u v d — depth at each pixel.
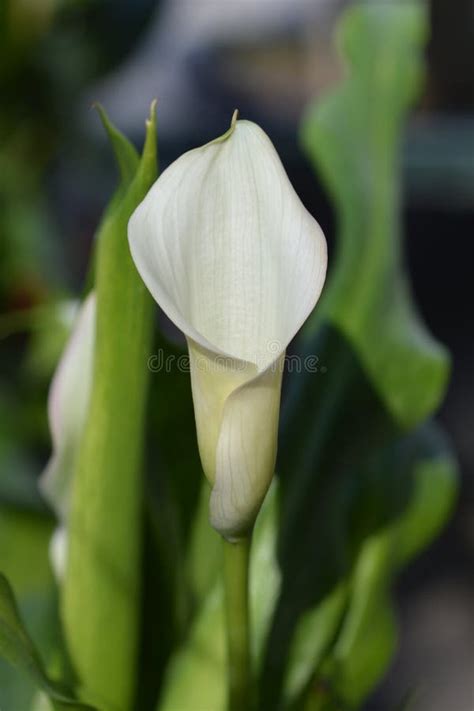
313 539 0.56
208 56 3.80
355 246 0.59
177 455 0.53
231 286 0.43
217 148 0.42
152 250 0.41
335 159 0.60
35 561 0.81
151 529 0.53
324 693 0.52
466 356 2.60
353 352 0.57
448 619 1.63
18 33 1.19
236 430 0.41
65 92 1.32
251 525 0.43
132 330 0.46
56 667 0.53
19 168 1.32
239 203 0.42
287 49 3.93
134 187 0.44
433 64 3.15
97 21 1.32
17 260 1.28
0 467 0.96
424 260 3.02
